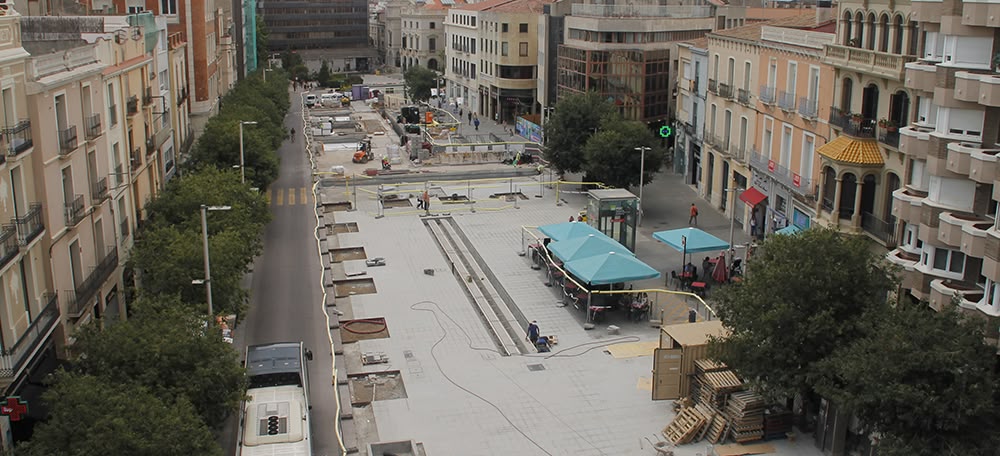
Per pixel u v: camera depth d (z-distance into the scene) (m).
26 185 29.61
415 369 36.66
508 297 45.50
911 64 33.16
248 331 40.78
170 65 59.09
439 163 83.19
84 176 35.44
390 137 101.44
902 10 37.34
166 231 36.66
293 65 173.75
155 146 49.38
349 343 39.53
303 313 43.25
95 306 36.16
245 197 45.00
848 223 41.25
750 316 28.58
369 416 32.41
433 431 31.25
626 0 86.31
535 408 33.00
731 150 60.38
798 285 28.02
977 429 23.91
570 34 90.69
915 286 32.31
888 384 23.62
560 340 39.78
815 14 56.31
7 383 26.12
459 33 128.50
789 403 31.77
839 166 40.72
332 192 71.12
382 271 50.34
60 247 32.06
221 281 34.09
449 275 49.69
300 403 28.55
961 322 25.64
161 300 28.81
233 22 106.38
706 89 65.62
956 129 30.27
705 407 31.08
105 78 38.91
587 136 67.56
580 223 50.09
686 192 69.88
